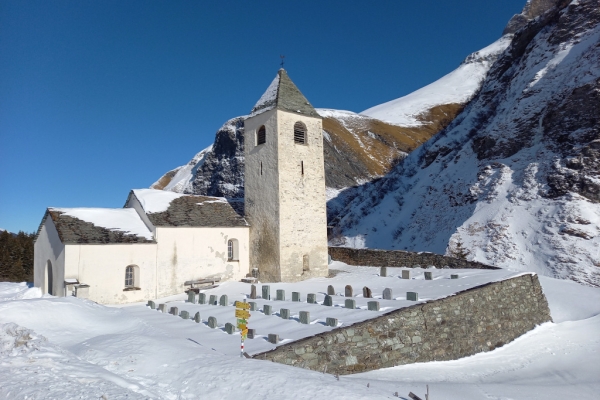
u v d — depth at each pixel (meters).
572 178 33.59
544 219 32.47
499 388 13.70
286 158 29.84
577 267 27.67
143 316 20.48
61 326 16.81
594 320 21.41
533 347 19.38
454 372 15.83
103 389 9.66
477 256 32.94
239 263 30.56
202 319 18.97
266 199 30.25
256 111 32.00
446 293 19.89
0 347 12.00
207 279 28.98
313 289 25.67
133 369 11.62
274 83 32.19
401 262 31.84
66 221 25.78
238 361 11.49
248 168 32.03
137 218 28.94
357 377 13.67
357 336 14.83
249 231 31.34
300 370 11.25
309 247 30.48
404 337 16.19
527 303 22.25
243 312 12.59
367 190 60.94
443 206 44.34
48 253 27.44
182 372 11.11
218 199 33.12
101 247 25.17
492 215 36.12
